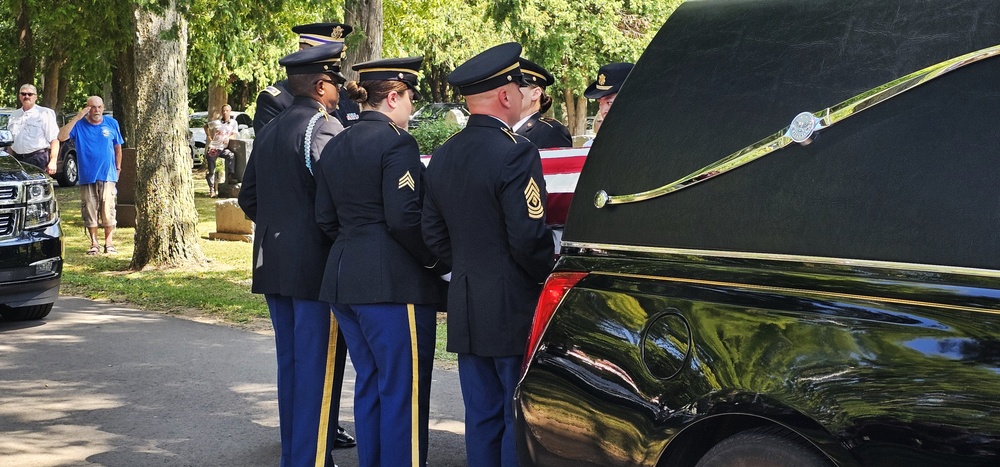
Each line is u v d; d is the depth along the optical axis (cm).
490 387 385
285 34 1277
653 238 274
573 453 287
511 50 372
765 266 251
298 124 444
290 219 445
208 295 961
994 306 215
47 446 521
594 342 282
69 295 975
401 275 407
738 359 249
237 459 500
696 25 286
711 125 268
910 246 229
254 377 660
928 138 231
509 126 375
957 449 215
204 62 2142
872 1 251
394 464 414
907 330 225
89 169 1230
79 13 1920
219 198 1912
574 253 295
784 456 246
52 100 2675
